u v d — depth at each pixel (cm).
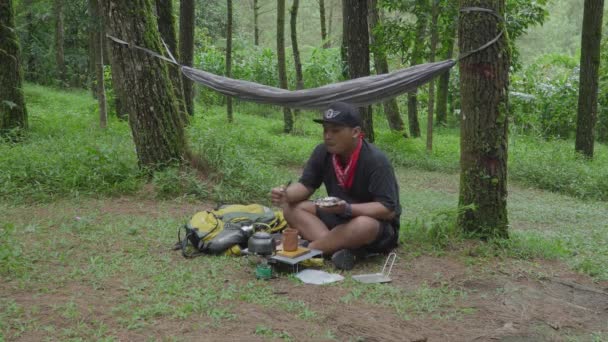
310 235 440
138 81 660
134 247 459
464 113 488
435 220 516
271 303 349
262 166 785
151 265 412
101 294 355
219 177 694
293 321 323
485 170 485
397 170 1045
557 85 1795
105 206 602
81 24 2119
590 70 1126
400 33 1182
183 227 505
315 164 446
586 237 579
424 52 1212
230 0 1376
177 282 376
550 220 685
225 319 322
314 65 1995
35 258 419
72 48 2353
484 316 348
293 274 399
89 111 1405
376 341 304
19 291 356
